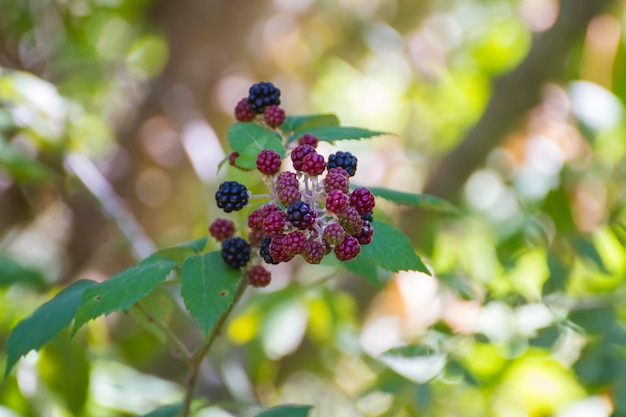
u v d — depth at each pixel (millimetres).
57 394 1052
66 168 1233
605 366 968
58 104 1147
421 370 1006
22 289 1145
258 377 1240
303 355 1405
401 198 836
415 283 1411
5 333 1109
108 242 1505
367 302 1389
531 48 1382
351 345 1157
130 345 1333
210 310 779
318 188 767
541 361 1119
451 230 1412
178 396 1118
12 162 1152
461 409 1199
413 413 1076
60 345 1042
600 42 1413
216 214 1369
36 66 1491
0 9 1433
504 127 1381
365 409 1234
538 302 1005
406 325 1417
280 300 1155
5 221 1563
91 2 1569
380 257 783
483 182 1560
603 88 1407
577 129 1359
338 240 750
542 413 1130
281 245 759
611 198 1332
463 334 1008
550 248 1102
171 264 802
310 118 850
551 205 1325
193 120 1501
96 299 784
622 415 952
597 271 1070
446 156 1396
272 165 780
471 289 1047
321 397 1453
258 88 831
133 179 1563
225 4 1561
